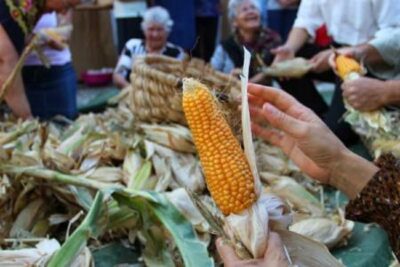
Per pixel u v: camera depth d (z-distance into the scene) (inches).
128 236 47.3
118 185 48.0
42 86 88.8
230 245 29.5
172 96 60.3
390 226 33.6
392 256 47.5
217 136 27.4
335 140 35.4
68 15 88.6
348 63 67.7
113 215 44.3
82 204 47.6
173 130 58.7
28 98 88.7
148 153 55.0
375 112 64.1
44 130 55.6
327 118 79.5
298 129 34.6
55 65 88.7
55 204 50.9
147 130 60.2
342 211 50.2
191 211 44.7
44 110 89.9
